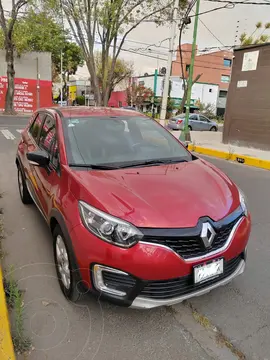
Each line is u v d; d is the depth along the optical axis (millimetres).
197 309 2859
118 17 16953
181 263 2332
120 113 4094
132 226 2305
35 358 2260
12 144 11586
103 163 3201
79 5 16828
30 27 23797
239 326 2666
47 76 32312
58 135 3432
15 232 4199
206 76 48562
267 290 3166
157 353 2361
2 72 30578
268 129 11438
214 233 2465
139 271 2287
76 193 2664
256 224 4824
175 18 14859
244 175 8234
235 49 12383
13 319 2590
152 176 2967
